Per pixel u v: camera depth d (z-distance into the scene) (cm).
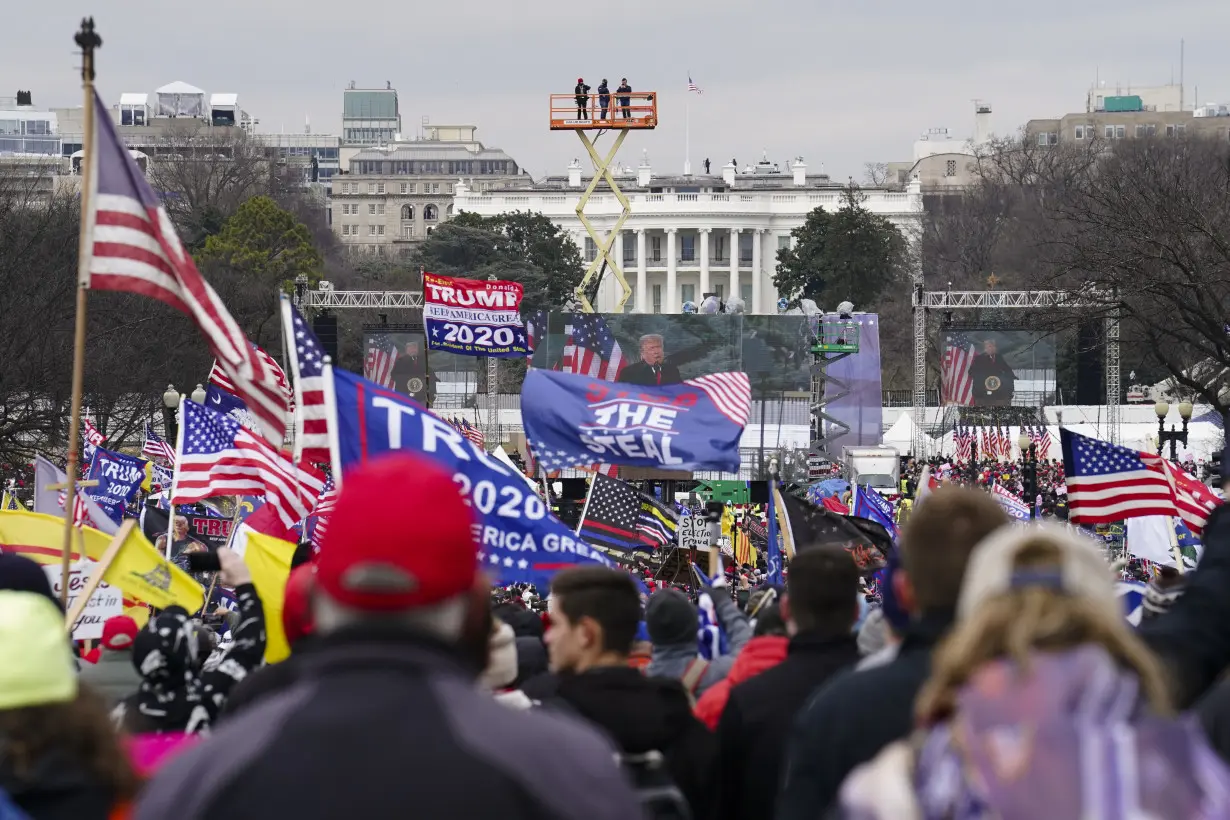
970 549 1227
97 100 2603
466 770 823
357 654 857
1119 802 820
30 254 11988
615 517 4675
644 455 3456
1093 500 4156
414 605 867
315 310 18175
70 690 1151
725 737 1636
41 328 11594
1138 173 15338
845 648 1648
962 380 17388
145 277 2648
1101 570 952
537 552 2445
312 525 4188
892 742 1198
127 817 1160
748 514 7706
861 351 16612
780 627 2086
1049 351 17325
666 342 16450
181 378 15000
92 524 4941
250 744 839
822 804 1214
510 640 1758
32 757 1127
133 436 15662
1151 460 4131
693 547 4566
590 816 839
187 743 1678
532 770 834
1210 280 10738
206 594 3569
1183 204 10938
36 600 1172
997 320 19675
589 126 17225
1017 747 842
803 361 16388
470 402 18200
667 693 1596
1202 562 1616
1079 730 837
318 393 2920
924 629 1231
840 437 16562
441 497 884
